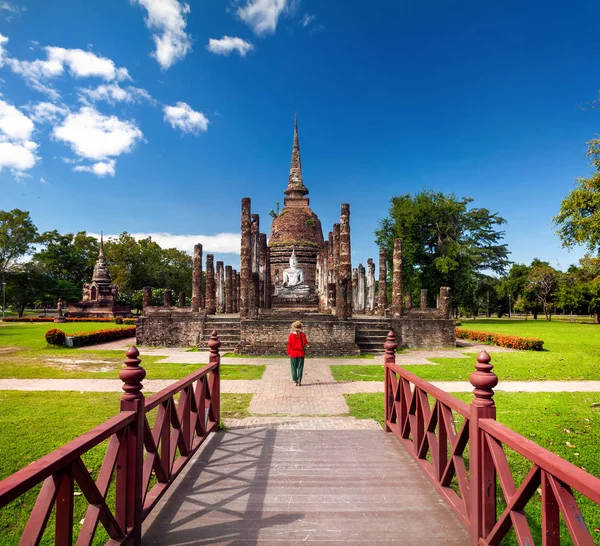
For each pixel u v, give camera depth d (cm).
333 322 1884
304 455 631
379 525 438
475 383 375
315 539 412
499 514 482
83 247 6781
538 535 438
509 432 328
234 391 1105
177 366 1486
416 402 574
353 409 916
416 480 546
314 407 937
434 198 4459
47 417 830
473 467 376
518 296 6406
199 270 2320
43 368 1441
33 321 4325
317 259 3412
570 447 667
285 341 1872
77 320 4203
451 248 4166
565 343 2203
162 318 2134
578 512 255
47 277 5603
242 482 539
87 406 916
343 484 534
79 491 537
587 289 4372
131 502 385
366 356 1805
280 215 3859
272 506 478
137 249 5744
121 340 2467
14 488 219
